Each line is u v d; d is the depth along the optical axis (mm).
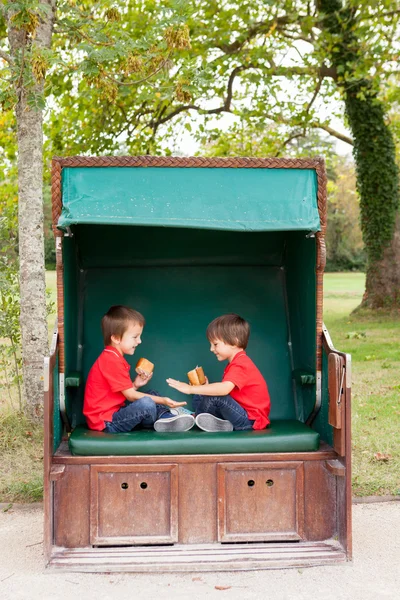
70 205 3336
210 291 4516
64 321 3625
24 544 3621
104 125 10914
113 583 3098
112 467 3314
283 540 3379
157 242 4387
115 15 5629
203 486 3344
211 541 3348
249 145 12891
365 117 14289
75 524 3307
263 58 11008
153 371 4324
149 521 3338
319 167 3512
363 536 3699
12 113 9023
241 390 3719
